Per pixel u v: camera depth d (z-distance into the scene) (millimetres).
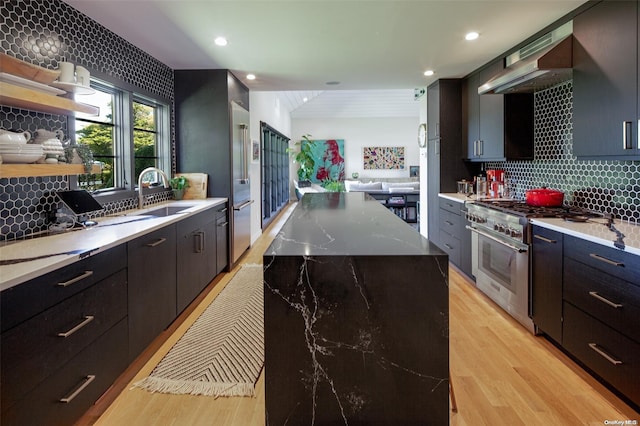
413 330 1422
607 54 2352
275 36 3225
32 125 2281
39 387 1483
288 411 1453
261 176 7098
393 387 1437
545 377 2225
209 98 4406
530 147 3721
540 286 2652
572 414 1885
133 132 3490
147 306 2432
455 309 3307
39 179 2340
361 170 12805
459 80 4898
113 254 2020
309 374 1443
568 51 2707
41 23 2338
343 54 3768
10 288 1343
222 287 4035
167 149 4277
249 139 5785
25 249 1811
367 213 2617
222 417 1912
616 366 1926
